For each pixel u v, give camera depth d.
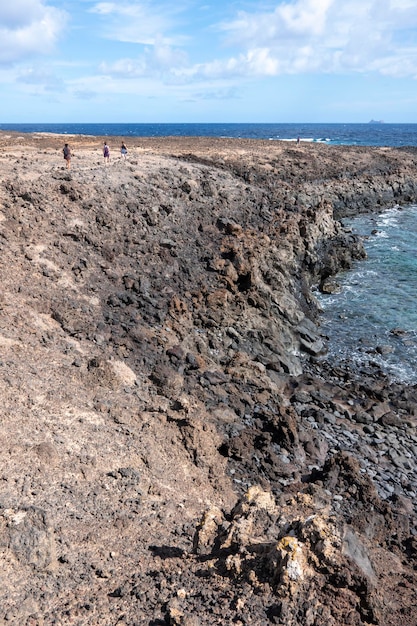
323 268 40.28
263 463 16.52
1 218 25.11
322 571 8.73
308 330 29.50
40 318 19.64
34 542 9.63
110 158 47.62
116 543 10.62
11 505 10.30
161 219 33.81
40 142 64.88
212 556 10.09
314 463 17.56
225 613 8.20
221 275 29.59
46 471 11.78
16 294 20.56
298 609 8.16
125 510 11.69
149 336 21.77
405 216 60.56
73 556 9.95
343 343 29.83
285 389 23.72
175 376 18.70
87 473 12.27
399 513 15.48
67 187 30.70
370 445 19.84
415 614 9.42
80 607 8.73
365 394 24.08
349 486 15.84
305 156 73.69
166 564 10.13
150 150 62.28
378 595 8.77
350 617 8.16
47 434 13.05
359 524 14.11
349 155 80.81
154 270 28.36
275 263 33.84
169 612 8.32
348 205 61.44
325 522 9.40
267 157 68.31
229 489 14.73
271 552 9.12
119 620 8.42
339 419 21.50
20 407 13.70
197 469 14.97
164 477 13.70
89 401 15.47
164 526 11.64
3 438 12.24
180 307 25.25
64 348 18.09
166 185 39.41
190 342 23.33
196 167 51.38
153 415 16.28
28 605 8.64
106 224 29.69
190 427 15.85
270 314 28.91
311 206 51.41
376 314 33.66
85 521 10.91
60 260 24.75
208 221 37.28
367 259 44.09
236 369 22.45
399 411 22.97
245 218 41.09
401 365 27.45
